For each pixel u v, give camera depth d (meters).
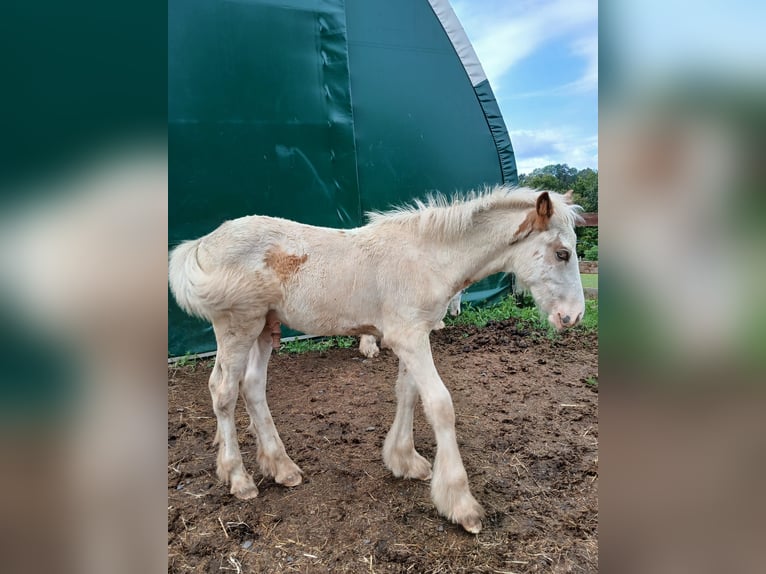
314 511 2.45
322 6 5.47
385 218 2.63
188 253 2.49
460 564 2.07
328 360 4.93
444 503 2.33
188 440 3.28
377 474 2.79
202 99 4.98
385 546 2.18
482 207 2.48
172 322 4.93
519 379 4.28
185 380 4.44
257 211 5.30
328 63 5.54
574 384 4.15
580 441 3.14
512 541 2.21
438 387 2.36
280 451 2.73
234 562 2.10
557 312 2.45
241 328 2.45
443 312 2.54
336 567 2.07
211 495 2.61
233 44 5.09
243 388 2.74
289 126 5.38
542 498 2.53
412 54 6.13
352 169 5.67
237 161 5.16
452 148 6.42
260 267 2.41
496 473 2.76
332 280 2.42
